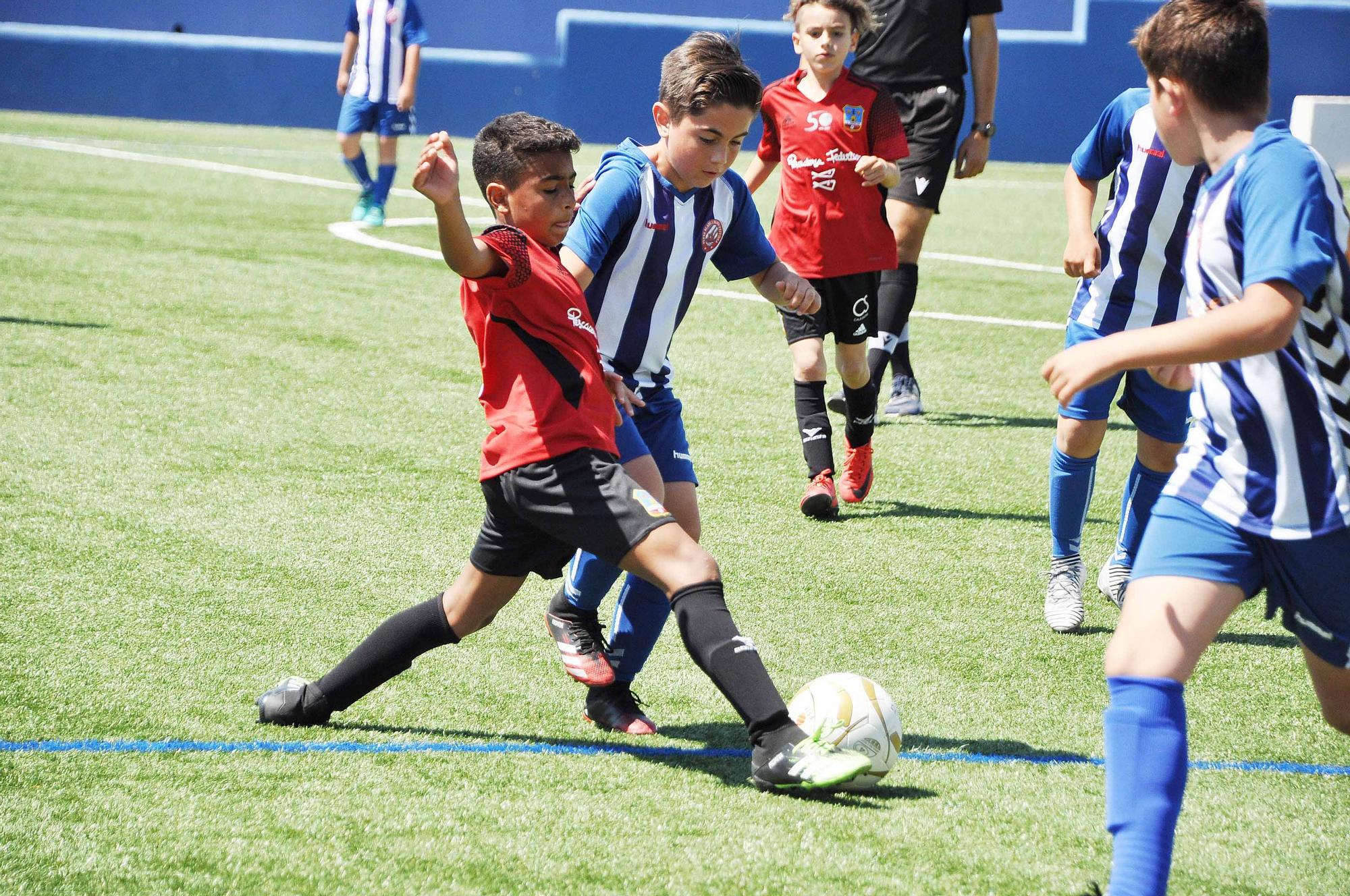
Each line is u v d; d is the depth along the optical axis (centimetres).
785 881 756
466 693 1030
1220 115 710
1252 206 675
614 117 7050
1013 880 766
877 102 1554
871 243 1530
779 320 2712
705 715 1011
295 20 8500
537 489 843
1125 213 1226
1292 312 651
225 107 7169
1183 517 727
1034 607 1274
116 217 3516
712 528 1464
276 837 789
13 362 1978
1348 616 716
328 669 1053
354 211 3984
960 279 3359
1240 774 931
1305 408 696
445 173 778
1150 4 6788
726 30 6944
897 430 1947
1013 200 5284
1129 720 695
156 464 1568
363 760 899
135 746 904
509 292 843
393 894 731
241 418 1781
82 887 729
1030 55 6869
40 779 852
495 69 6994
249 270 2903
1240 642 1199
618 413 919
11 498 1421
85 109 7125
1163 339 661
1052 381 688
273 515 1423
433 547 1352
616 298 986
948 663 1130
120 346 2125
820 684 898
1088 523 1566
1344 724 784
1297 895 770
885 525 1506
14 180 4112
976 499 1617
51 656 1050
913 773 912
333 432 1742
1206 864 802
